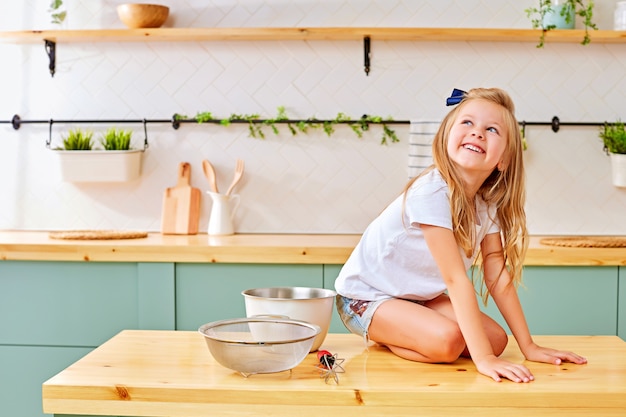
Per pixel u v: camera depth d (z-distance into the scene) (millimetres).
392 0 3520
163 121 3541
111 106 3594
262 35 3365
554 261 2877
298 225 3557
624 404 1471
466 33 3309
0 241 3047
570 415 1474
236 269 2930
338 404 1479
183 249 2912
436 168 1833
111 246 2922
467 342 1668
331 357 1623
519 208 1875
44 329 2975
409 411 1475
